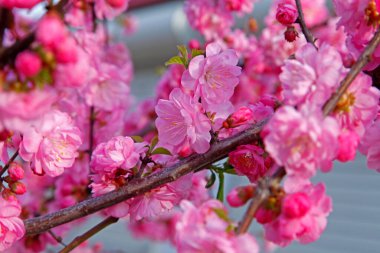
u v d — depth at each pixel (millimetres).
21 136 532
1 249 532
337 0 548
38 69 412
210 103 542
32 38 415
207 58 539
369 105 481
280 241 464
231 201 462
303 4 1005
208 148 529
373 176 1470
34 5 435
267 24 1026
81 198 858
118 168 541
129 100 1222
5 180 535
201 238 427
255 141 534
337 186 1521
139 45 1746
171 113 545
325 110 460
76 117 796
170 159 555
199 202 689
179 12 1609
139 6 1733
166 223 1364
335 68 469
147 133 1082
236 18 1237
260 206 457
